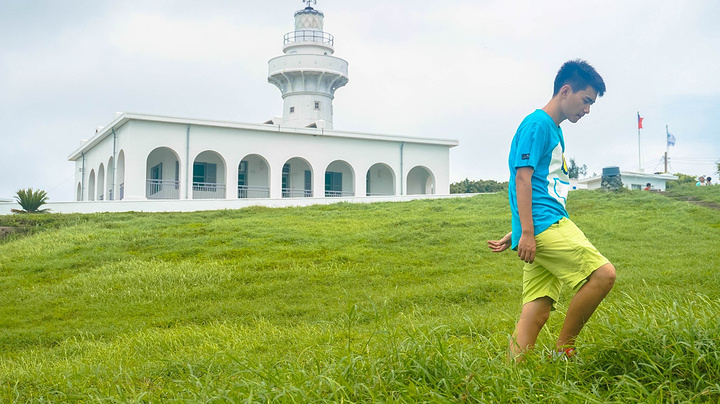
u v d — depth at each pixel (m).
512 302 8.12
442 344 3.48
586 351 3.49
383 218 19.14
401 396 2.97
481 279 10.36
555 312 6.05
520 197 3.67
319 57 35.75
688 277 8.65
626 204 19.94
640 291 7.48
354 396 3.06
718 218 16.52
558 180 3.85
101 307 9.92
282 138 29.48
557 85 3.97
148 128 26.55
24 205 23.83
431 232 16.16
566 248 3.59
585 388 3.08
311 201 26.14
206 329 7.58
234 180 28.33
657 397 2.83
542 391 3.01
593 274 3.55
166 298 10.35
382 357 3.54
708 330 3.33
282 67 35.84
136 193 26.16
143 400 3.84
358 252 13.77
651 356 3.22
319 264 12.68
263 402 2.99
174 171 29.05
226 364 4.69
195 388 3.56
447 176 33.44
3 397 4.16
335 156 30.75
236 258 13.49
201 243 15.09
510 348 3.60
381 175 34.06
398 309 8.34
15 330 8.58
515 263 12.12
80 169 35.81
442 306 8.45
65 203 23.64
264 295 10.27
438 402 2.83
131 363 5.54
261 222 18.58
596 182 39.16
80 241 15.78
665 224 15.91
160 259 13.59
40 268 13.04
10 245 16.12
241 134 28.56
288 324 8.02
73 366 5.44
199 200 24.39
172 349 6.48
